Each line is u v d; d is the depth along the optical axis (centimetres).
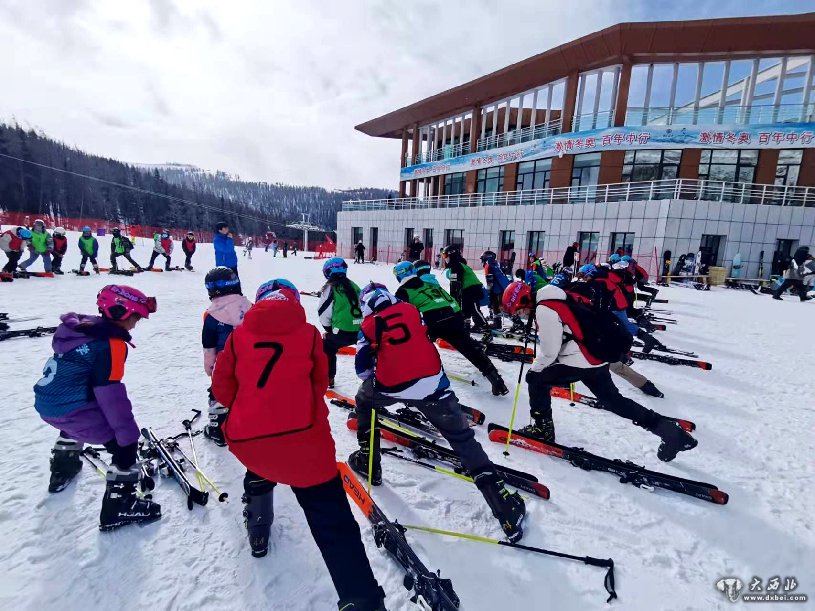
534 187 2711
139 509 245
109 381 224
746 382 550
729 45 2103
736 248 2000
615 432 395
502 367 603
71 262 1881
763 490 309
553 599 213
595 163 2406
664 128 2167
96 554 223
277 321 195
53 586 203
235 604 201
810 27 1980
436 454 340
